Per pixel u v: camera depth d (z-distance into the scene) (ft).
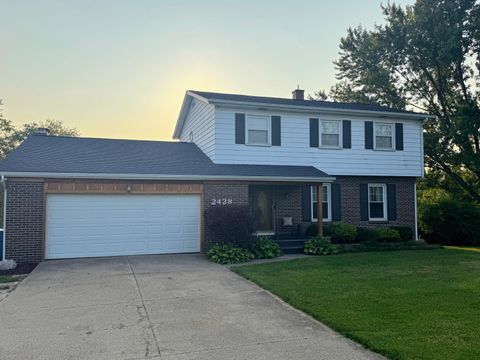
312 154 53.06
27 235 36.96
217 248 39.01
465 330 17.33
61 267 34.19
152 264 35.83
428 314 19.85
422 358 14.26
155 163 44.88
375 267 34.12
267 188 51.67
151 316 20.56
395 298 23.20
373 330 17.44
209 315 20.67
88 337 17.48
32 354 15.60
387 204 57.47
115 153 47.01
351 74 97.30
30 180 37.27
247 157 49.83
